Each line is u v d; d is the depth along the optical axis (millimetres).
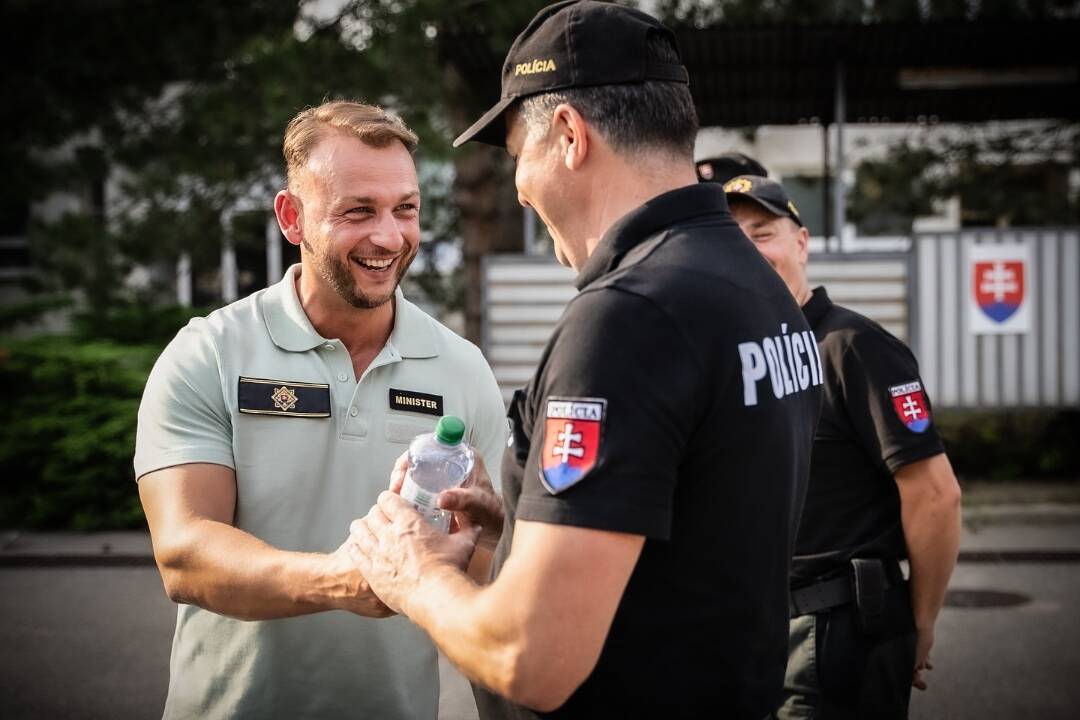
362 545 1679
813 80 9125
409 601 1569
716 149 12344
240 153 8789
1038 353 8562
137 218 9406
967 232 8578
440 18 8102
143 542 7598
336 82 8219
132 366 8945
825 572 2580
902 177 10477
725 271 1552
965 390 8633
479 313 9531
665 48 1630
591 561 1360
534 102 1634
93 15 8812
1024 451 8992
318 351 2168
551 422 1416
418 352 2244
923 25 7637
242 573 1861
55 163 9039
